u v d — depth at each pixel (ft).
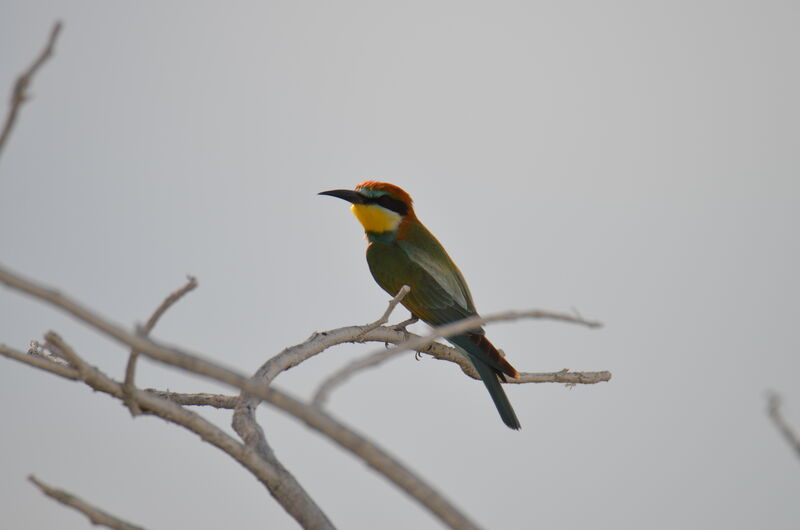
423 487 15.62
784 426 14.02
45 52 13.94
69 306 14.52
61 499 18.12
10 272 14.25
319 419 15.62
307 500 21.47
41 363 19.47
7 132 13.88
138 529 18.49
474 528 15.65
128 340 15.01
